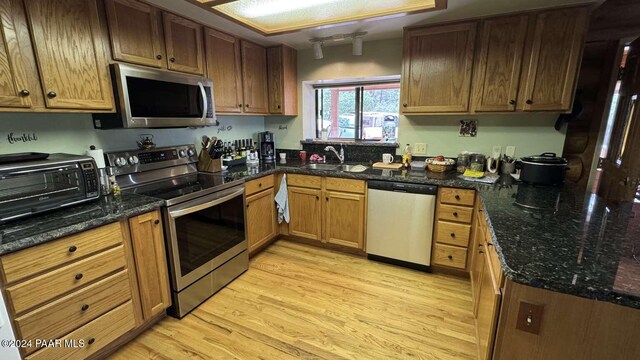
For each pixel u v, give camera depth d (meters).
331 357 1.68
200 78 2.32
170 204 1.86
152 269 1.83
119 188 2.02
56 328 1.40
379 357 1.68
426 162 2.82
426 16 2.28
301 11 2.21
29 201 1.44
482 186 2.15
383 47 2.96
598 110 2.57
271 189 2.96
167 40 2.13
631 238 1.20
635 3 2.01
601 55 2.50
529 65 2.20
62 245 1.38
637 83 2.23
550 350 0.99
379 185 2.57
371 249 2.75
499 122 2.63
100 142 2.10
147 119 1.96
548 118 2.47
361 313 2.06
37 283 1.31
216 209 2.22
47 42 1.53
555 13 2.08
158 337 1.84
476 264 2.02
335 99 3.54
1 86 1.39
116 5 1.81
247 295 2.27
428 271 2.58
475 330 1.85
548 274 0.93
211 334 1.87
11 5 1.40
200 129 2.86
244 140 3.39
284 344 1.78
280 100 3.22
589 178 2.67
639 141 2.10
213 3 1.98
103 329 1.60
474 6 2.09
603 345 0.92
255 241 2.77
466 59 2.38
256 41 2.99
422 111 2.62
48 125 1.83
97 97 1.78
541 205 1.66
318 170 2.83
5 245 1.18
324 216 2.91
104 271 1.57
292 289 2.34
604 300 0.85
